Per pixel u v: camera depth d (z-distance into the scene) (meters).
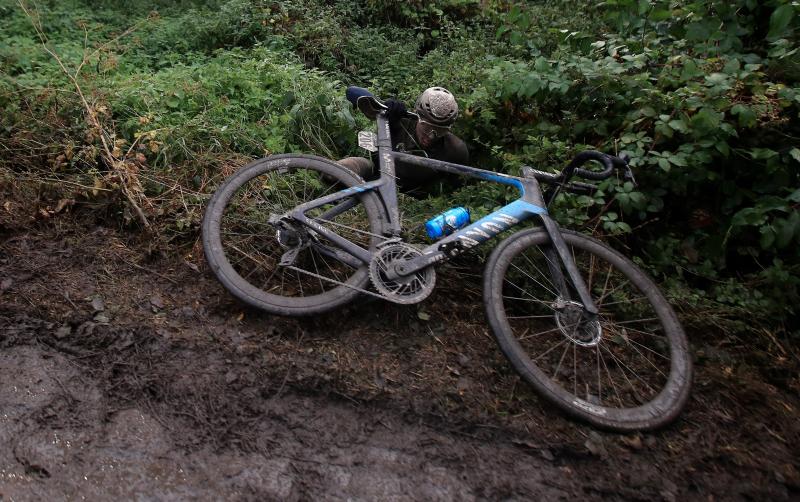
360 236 3.35
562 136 4.14
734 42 4.03
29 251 3.12
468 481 2.48
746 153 3.68
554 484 2.52
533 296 3.38
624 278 3.44
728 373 3.17
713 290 3.61
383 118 3.30
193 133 3.87
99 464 2.28
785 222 3.43
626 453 2.69
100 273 3.08
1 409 2.39
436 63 5.37
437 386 2.83
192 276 3.14
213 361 2.75
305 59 5.76
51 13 5.62
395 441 2.60
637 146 3.64
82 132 3.70
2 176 3.41
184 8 6.58
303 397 2.70
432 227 3.07
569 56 4.26
